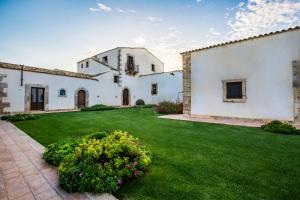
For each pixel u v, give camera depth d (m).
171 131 6.51
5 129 7.31
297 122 7.58
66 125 8.04
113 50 23.81
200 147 4.50
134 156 3.15
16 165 3.51
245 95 8.96
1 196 2.42
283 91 7.95
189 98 11.11
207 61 10.35
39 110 15.36
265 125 6.93
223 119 9.68
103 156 2.99
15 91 13.74
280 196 2.34
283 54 7.98
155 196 2.39
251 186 2.60
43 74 15.43
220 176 2.92
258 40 8.63
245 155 3.90
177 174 3.01
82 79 18.50
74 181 2.56
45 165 3.51
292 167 3.25
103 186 2.48
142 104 23.48
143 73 25.69
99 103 20.16
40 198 2.38
